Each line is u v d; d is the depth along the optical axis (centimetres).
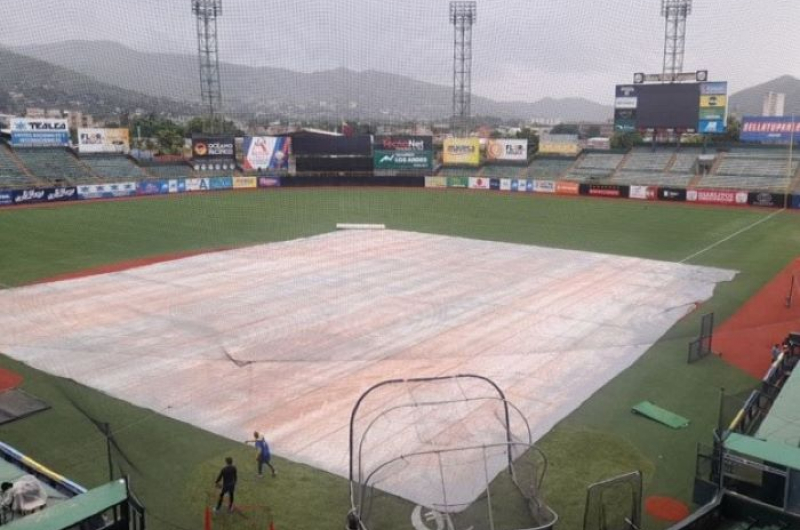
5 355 1905
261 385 1694
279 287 2714
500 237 4041
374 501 1147
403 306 2433
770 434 1253
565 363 1858
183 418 1529
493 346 1997
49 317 2286
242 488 1261
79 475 1306
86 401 1606
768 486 1129
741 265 3209
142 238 3925
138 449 1397
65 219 4641
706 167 6281
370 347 1973
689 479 1309
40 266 3138
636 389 1708
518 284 2798
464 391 1644
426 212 5162
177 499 1227
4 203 5194
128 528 1059
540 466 1279
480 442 1348
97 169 5972
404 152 6925
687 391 1706
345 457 1348
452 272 3030
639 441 1450
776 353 1862
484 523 1059
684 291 2677
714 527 1091
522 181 6588
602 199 6022
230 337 2053
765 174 5944
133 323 2203
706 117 5938
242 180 6656
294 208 5309
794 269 3098
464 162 7038
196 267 3114
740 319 2297
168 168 6347
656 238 4022
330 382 1705
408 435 1398
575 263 3253
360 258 3347
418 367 1809
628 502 1178
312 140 6812
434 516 1089
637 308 2420
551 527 1043
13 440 1445
